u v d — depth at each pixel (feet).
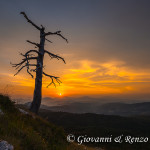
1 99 30.09
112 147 71.56
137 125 172.86
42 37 57.88
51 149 23.52
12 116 26.53
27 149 17.98
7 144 15.33
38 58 56.44
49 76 58.95
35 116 36.52
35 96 53.93
